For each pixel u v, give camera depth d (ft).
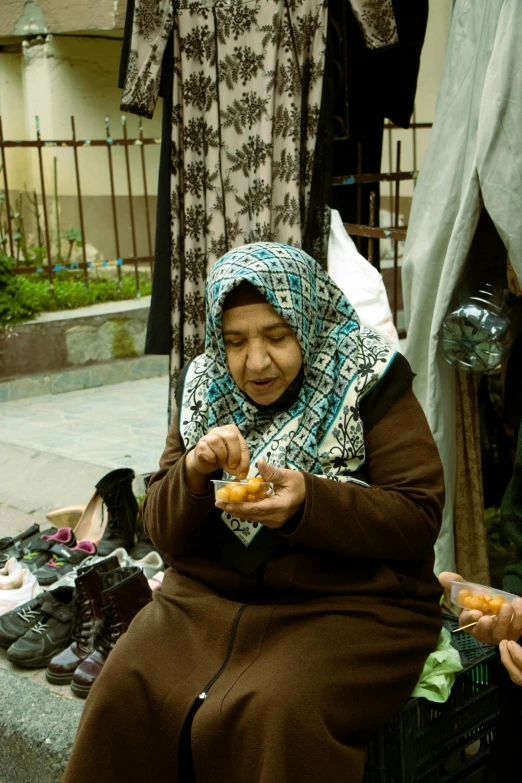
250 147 11.75
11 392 22.62
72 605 9.57
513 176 8.41
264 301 6.91
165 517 7.04
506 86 8.33
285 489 6.46
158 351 12.59
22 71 28.43
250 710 6.07
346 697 6.20
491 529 12.22
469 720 7.34
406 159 27.43
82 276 27.91
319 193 11.82
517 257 8.59
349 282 11.22
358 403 7.09
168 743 6.44
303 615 6.68
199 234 12.14
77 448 17.72
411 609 7.00
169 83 11.89
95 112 28.86
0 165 29.04
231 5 11.43
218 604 6.89
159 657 6.69
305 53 11.53
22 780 8.45
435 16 24.75
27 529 13.12
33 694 8.81
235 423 7.35
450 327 9.42
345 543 6.57
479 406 11.40
